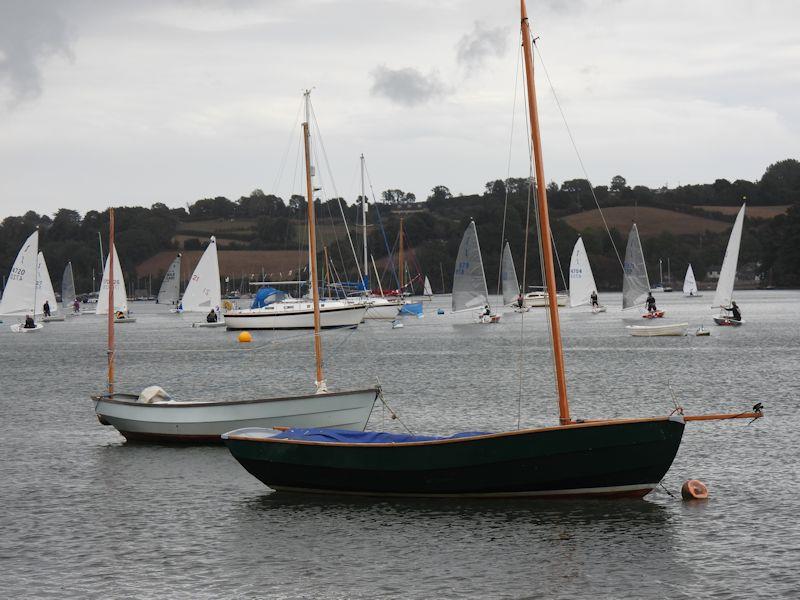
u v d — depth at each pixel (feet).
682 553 71.36
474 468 84.38
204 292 433.07
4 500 91.45
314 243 127.75
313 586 66.80
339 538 77.20
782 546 72.18
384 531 78.69
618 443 81.10
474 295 387.34
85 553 74.79
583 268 440.86
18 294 403.75
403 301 484.33
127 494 93.20
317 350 123.85
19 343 337.93
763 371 188.85
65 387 191.01
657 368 200.13
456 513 83.25
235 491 93.66
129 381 201.05
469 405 147.33
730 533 75.56
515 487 84.69
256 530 80.02
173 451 114.42
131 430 119.96
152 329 423.64
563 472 82.94
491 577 67.62
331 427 111.75
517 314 475.31
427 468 85.46
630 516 80.69
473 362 227.20
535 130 89.61
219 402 114.52
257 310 368.48
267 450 90.48
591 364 213.87
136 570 70.69
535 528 78.13
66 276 611.06
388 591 65.57
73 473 103.04
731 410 136.26
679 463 100.17
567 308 537.24
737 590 63.98
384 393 166.40
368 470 87.51
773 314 438.81
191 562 72.28
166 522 82.99
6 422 140.67
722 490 88.48
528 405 145.89
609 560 70.23
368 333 364.79
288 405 112.16
